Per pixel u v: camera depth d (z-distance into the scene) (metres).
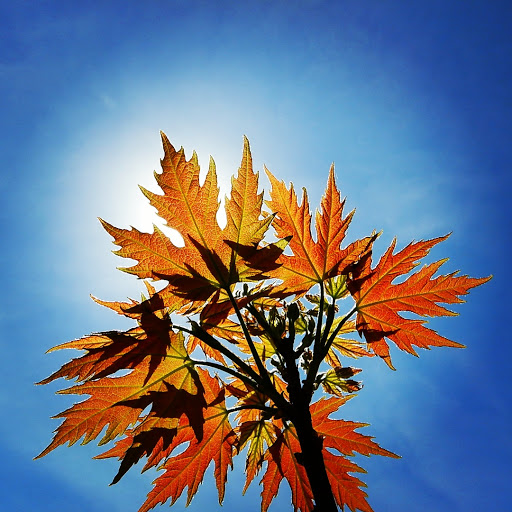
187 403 0.44
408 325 0.47
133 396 0.44
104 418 0.44
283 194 0.48
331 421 0.48
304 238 0.47
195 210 0.45
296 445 0.48
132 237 0.45
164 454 0.45
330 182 0.48
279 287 0.47
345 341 0.51
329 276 0.47
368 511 0.48
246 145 0.45
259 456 0.48
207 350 0.49
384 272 0.47
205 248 0.45
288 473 0.48
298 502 0.47
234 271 0.46
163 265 0.45
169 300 0.45
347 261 0.47
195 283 0.45
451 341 0.47
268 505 0.48
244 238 0.45
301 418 0.42
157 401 0.44
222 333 0.48
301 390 0.43
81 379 0.44
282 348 0.45
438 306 0.47
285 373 0.44
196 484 0.46
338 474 0.48
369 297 0.47
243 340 0.48
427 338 0.47
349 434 0.48
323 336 0.46
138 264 0.45
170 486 0.46
